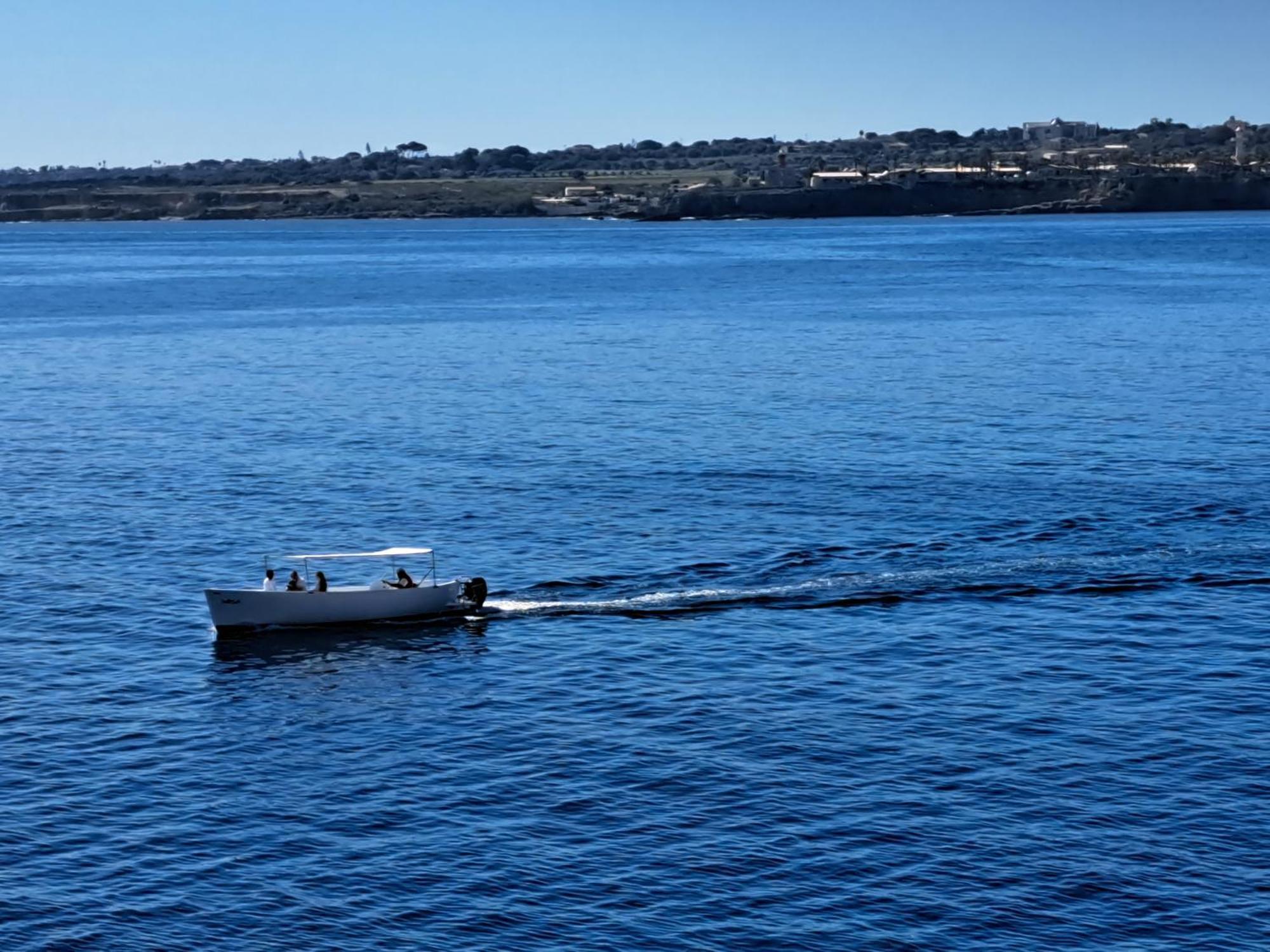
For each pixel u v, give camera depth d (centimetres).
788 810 4472
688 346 15288
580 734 5075
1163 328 16288
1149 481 8444
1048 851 4219
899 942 3809
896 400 11450
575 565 7056
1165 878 4081
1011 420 10444
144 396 12338
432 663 5856
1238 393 11525
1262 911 3925
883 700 5325
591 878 4112
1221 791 4566
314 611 6297
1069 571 6806
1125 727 5056
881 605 6412
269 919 3941
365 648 6050
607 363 14000
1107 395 11538
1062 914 3922
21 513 8194
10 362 14725
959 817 4416
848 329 16675
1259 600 6388
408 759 4900
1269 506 7862
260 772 4809
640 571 6944
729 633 6094
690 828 4378
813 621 6219
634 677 5628
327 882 4116
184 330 17662
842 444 9656
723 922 3900
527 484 8700
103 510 8250
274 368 14000
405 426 10669
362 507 8244
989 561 6975
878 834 4325
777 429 10256
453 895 4044
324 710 5362
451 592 6444
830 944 3803
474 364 14100
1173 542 7238
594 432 10262
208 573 7088
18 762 4888
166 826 4444
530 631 6203
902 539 7350
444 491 8575
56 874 4166
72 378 13488
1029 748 4888
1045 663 5675
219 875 4159
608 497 8325
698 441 9862
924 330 16488
